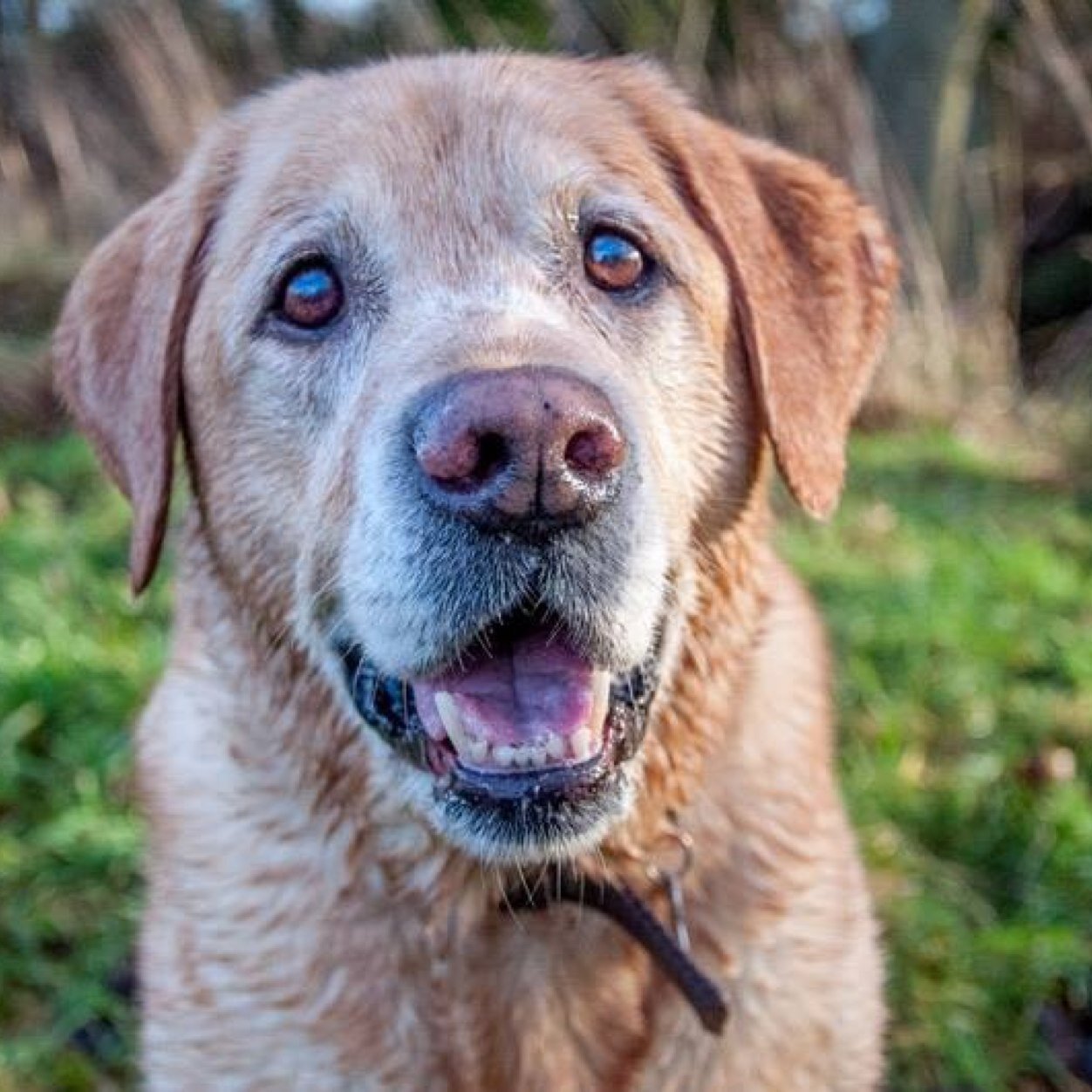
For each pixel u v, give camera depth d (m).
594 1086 0.58
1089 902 0.79
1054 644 1.02
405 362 0.50
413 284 0.54
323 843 0.57
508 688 0.50
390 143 0.55
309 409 0.55
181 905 0.59
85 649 0.99
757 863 0.58
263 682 0.58
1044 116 1.85
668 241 0.56
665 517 0.51
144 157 1.86
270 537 0.56
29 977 0.75
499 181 0.55
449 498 0.47
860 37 1.78
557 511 0.47
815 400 0.60
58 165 1.90
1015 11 1.69
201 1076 0.58
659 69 0.63
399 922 0.57
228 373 0.57
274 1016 0.58
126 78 1.79
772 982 0.58
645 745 0.56
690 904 0.58
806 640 0.63
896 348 1.67
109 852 0.81
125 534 1.29
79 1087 0.70
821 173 0.64
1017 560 1.18
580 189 0.55
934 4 1.70
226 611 0.59
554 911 0.57
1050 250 2.06
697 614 0.57
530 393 0.46
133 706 0.93
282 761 0.58
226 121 0.61
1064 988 0.75
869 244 0.65
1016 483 1.49
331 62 1.83
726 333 0.58
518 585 0.48
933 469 1.50
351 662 0.54
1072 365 1.79
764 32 1.61
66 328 0.62
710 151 0.60
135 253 0.61
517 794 0.50
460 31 1.79
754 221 0.60
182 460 0.64
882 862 0.81
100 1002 0.73
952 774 0.88
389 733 0.53
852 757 0.89
